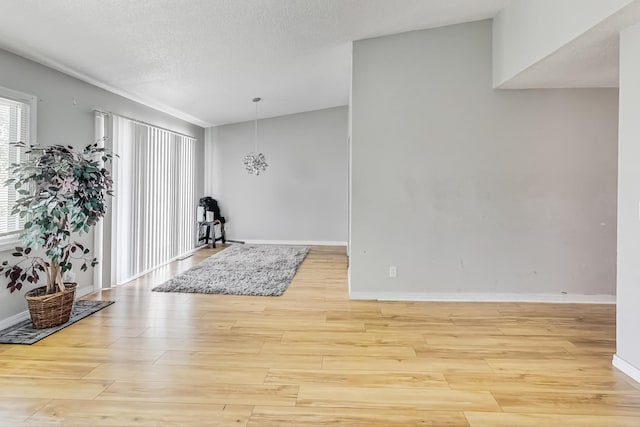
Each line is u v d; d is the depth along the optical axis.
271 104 6.98
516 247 4.14
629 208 2.49
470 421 2.01
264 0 3.17
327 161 8.10
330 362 2.68
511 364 2.67
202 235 7.84
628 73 2.48
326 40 4.16
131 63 4.07
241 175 8.27
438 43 4.13
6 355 2.74
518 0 3.47
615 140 4.04
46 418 2.01
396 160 4.20
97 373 2.49
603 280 4.10
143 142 5.45
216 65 4.53
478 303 4.10
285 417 2.04
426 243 4.21
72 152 3.74
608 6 2.32
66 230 3.36
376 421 2.01
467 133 4.14
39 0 2.72
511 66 3.63
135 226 5.20
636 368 2.46
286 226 8.23
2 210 3.26
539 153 4.09
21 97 3.34
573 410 2.12
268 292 4.45
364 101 4.21
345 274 5.46
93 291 4.44
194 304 4.00
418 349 2.91
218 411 2.09
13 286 3.10
